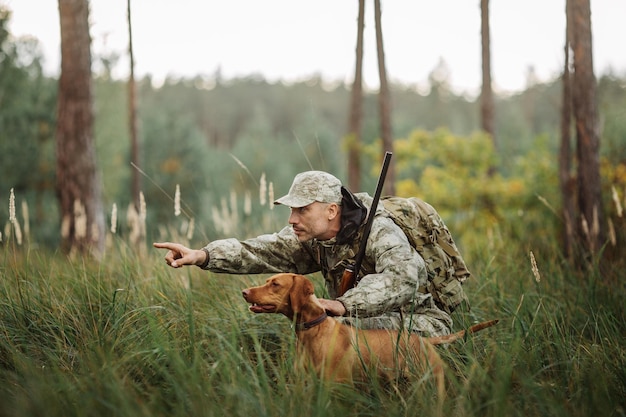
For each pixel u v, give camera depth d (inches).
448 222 463.8
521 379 128.3
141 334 158.4
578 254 246.1
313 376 127.3
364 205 150.6
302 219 145.7
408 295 138.1
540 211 365.7
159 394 126.3
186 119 916.0
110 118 792.3
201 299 190.9
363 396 131.0
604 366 144.1
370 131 912.9
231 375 130.0
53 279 199.9
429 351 135.4
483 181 464.8
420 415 123.0
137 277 202.5
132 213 288.0
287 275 131.6
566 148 349.1
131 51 373.7
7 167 654.5
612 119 366.9
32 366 138.5
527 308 178.1
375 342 135.8
